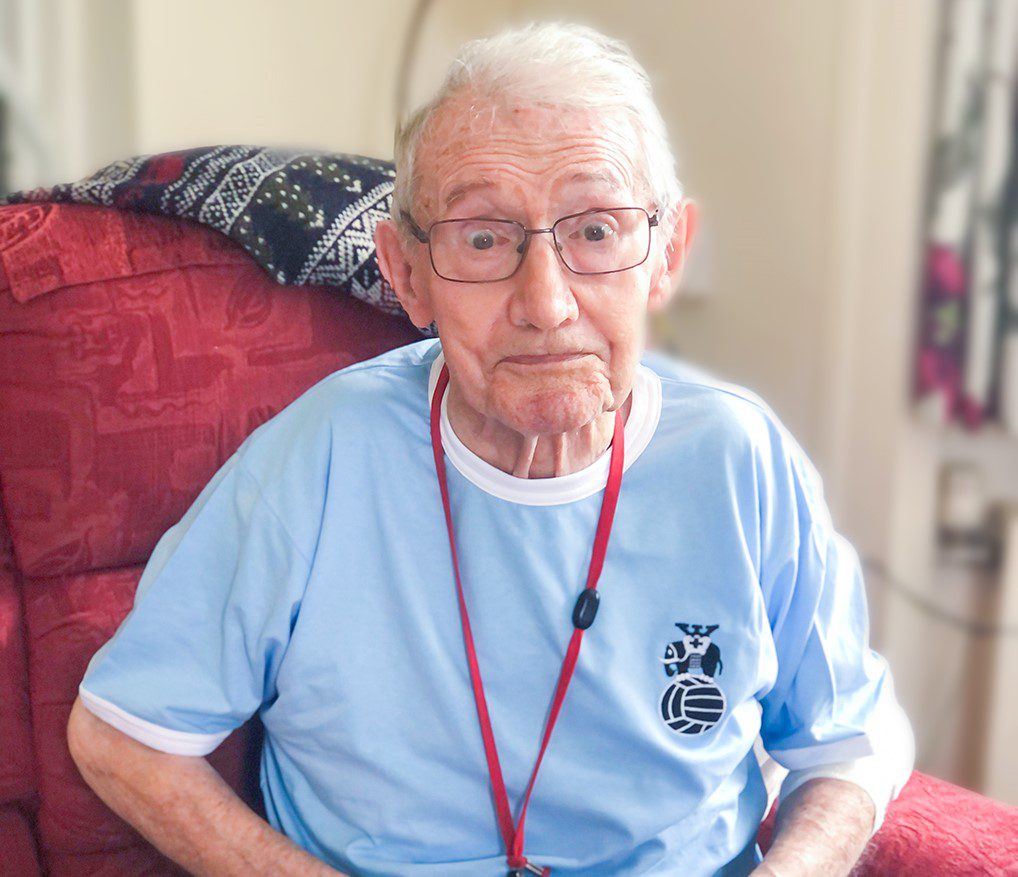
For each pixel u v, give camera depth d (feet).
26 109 6.93
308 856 3.16
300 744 3.32
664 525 3.25
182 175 3.84
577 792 3.18
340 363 3.99
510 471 3.19
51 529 3.59
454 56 3.08
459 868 3.20
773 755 3.62
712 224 7.50
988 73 5.68
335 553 3.20
